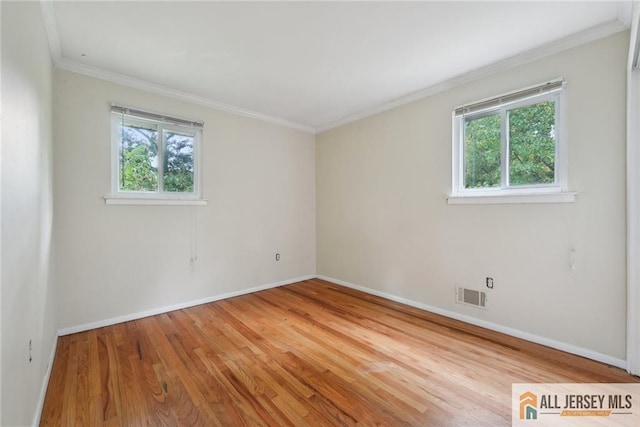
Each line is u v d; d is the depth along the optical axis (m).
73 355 2.11
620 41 1.91
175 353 2.15
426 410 1.54
